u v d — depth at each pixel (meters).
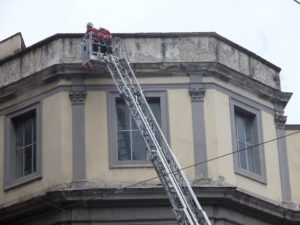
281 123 34.03
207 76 31.89
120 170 30.50
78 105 31.27
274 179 32.84
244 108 32.81
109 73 31.48
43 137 31.44
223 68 32.09
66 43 32.06
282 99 34.25
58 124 31.16
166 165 27.88
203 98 31.59
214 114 31.47
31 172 31.75
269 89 33.84
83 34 32.12
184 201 26.81
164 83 31.61
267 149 33.12
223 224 30.09
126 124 31.38
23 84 32.41
